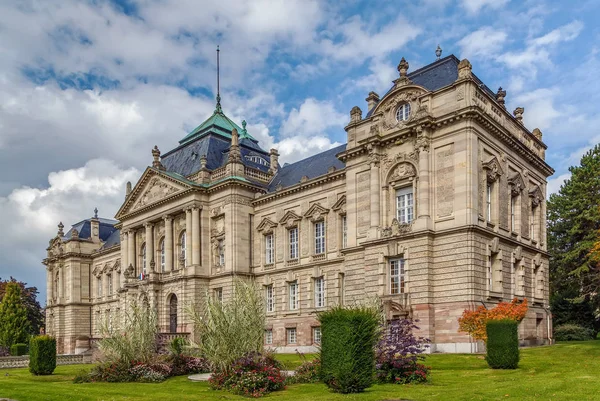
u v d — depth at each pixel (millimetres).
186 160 70188
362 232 46719
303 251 56250
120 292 69938
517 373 26906
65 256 95312
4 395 25844
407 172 43469
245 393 23891
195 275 60469
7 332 87438
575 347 37062
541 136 53844
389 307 41469
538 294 49062
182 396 23484
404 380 24734
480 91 42281
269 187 64250
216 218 62438
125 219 74438
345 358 22141
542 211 52281
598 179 60344
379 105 46562
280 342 56656
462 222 39406
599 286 58406
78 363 50969
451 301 39156
